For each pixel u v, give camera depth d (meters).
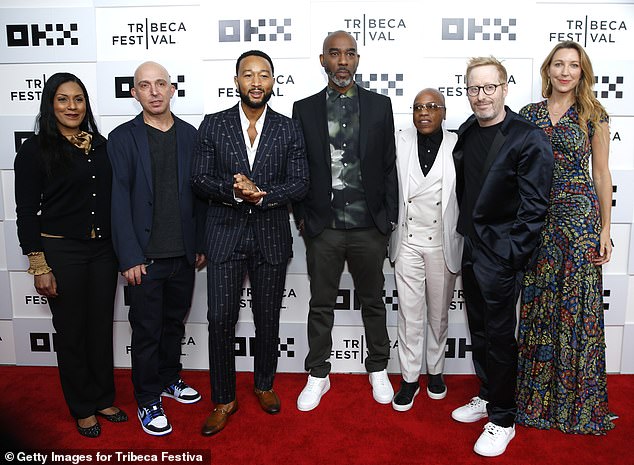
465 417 2.54
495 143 2.17
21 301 3.22
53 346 3.25
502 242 2.19
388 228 2.63
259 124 2.45
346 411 2.66
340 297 3.14
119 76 3.04
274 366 2.68
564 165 2.35
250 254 2.45
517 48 2.96
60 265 2.31
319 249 2.65
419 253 2.62
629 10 2.92
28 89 3.08
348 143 2.57
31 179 2.24
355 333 3.16
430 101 2.44
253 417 2.59
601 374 2.44
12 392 2.90
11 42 3.05
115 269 2.48
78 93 2.25
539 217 2.11
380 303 2.76
